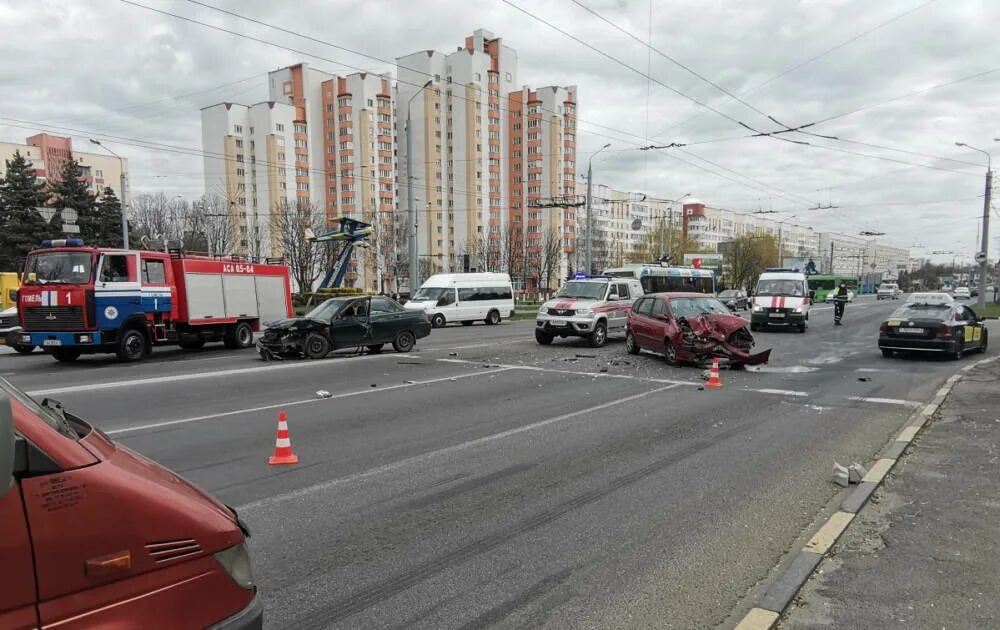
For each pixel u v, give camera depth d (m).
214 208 57.22
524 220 85.69
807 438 7.39
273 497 5.23
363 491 5.39
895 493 5.27
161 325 15.89
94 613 1.81
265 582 3.73
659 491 5.44
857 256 107.44
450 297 28.20
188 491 2.22
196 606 2.04
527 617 3.38
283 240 53.34
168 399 9.64
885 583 3.69
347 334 15.52
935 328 14.87
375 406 9.17
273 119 74.62
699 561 4.07
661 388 10.97
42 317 14.03
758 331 25.09
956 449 6.59
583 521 4.74
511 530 4.56
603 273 33.53
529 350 17.16
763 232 108.44
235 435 7.35
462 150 82.38
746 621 3.26
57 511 1.77
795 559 3.99
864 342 20.22
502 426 7.92
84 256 14.20
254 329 19.33
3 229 45.22
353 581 3.76
